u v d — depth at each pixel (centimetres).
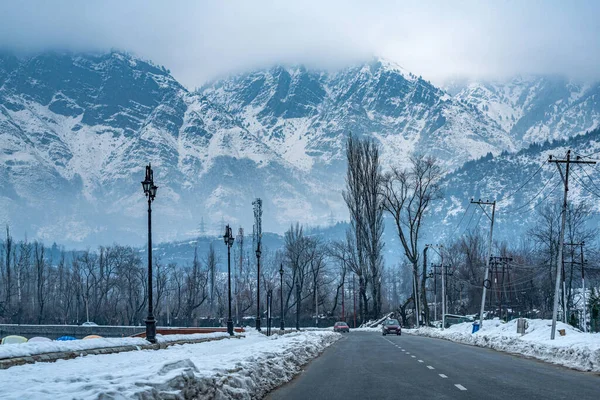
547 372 2561
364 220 10375
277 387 2128
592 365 2748
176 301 15925
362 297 11525
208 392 1387
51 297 14438
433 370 2653
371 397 1834
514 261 11731
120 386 1107
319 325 13438
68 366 2250
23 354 2380
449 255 14325
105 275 16788
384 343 5434
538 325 5306
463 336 5831
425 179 9419
